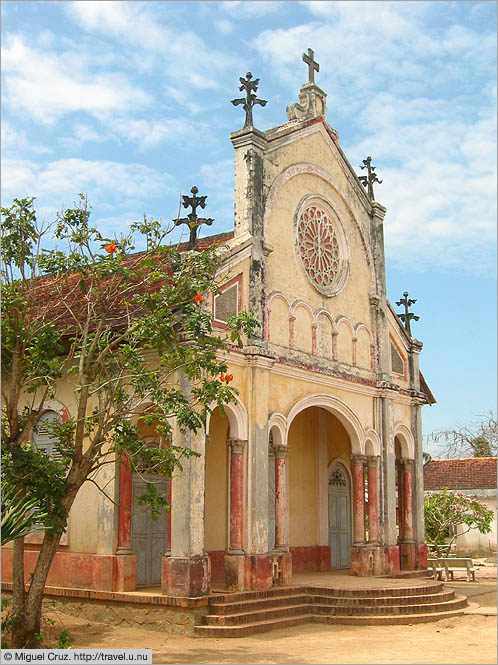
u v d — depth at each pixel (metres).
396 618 16.84
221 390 13.73
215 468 20.14
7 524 12.34
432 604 17.98
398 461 24.75
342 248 22.81
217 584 18.80
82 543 17.22
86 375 13.92
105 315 14.23
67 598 16.69
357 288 23.20
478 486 40.88
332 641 14.70
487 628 16.20
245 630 15.08
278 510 18.59
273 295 19.38
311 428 24.25
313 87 22.39
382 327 23.75
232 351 17.62
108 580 16.41
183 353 13.99
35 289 15.07
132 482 18.11
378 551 21.83
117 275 15.75
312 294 21.03
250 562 17.23
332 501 24.72
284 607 16.91
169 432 14.97
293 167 20.88
